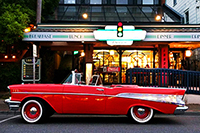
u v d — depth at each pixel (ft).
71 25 41.78
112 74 54.80
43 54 51.96
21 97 20.45
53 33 38.55
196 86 31.55
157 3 63.10
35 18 44.01
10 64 43.55
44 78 51.19
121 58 55.21
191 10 57.36
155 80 31.58
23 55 49.24
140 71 31.53
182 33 39.06
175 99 20.16
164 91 20.25
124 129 18.97
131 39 38.88
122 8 59.93
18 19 36.11
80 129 18.90
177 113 20.13
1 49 37.55
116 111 20.29
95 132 17.90
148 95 20.17
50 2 51.16
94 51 54.60
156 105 20.10
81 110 20.34
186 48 56.08
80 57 62.85
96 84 22.18
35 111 20.81
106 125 20.52
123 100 20.18
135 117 20.77
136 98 20.10
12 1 39.52
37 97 20.59
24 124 20.59
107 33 38.91
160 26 42.34
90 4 61.11
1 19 35.06
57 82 62.95
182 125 20.80
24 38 37.99
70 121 22.29
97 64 54.65
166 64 46.34
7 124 20.62
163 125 20.70
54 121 22.21
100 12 56.90
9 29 34.17
